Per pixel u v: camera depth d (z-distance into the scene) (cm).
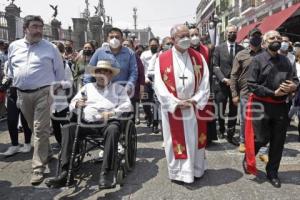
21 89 541
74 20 2942
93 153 652
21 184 524
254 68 495
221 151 670
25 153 672
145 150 682
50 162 614
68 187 504
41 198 474
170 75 513
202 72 522
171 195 476
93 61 602
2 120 1020
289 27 1778
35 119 535
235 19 3247
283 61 487
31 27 527
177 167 515
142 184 514
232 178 532
